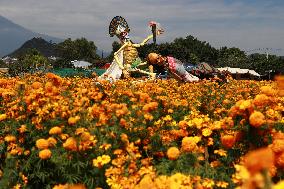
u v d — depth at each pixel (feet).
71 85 41.29
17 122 22.57
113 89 39.17
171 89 46.14
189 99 38.09
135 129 20.94
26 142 21.39
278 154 10.41
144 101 28.40
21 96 28.78
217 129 17.97
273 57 305.94
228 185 14.29
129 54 81.25
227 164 16.42
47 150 17.58
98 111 22.80
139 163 16.99
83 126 20.95
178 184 9.66
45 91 25.89
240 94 44.70
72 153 17.54
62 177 17.25
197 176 13.29
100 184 16.60
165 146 19.08
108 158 16.38
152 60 65.26
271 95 19.13
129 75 78.38
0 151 21.65
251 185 4.66
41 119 21.76
